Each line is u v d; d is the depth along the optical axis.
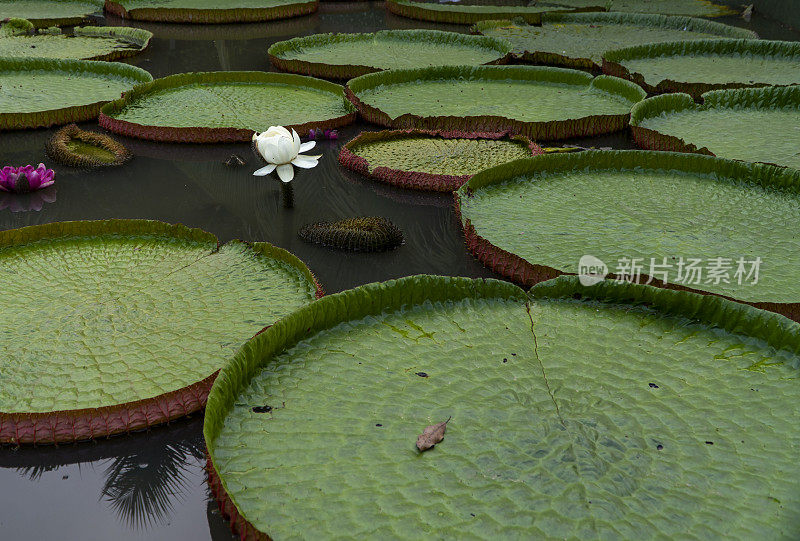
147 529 1.49
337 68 4.79
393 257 2.61
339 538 1.30
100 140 3.58
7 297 2.09
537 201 2.84
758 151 3.35
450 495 1.40
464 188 2.82
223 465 1.47
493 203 2.82
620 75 4.68
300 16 6.78
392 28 6.44
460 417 1.61
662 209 2.76
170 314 2.03
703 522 1.33
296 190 3.16
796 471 1.45
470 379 1.74
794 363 1.77
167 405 1.73
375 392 1.69
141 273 2.24
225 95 4.20
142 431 1.74
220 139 3.65
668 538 1.30
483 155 3.38
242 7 6.60
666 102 3.93
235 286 2.17
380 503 1.38
